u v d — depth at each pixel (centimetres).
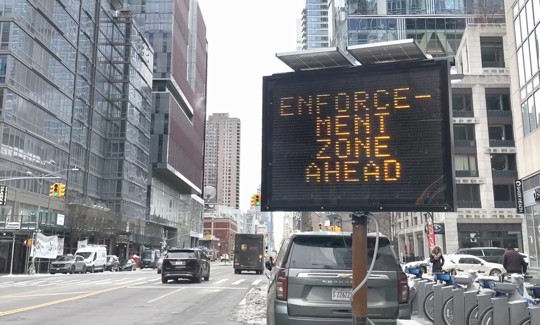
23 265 4812
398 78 524
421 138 508
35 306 1468
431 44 7825
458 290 946
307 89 557
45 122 5725
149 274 4159
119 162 8100
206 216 17500
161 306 1495
